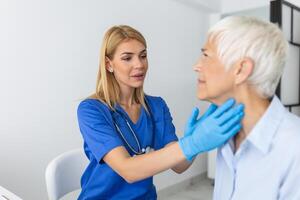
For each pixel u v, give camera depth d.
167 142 1.24
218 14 3.15
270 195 0.71
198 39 3.07
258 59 0.65
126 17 2.33
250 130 0.74
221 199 0.83
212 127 0.69
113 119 1.11
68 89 2.00
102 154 0.96
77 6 2.01
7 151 1.73
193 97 3.04
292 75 2.64
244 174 0.75
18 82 1.75
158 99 1.32
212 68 0.69
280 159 0.70
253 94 0.70
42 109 1.88
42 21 1.83
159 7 2.60
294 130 0.70
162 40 2.65
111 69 1.16
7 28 1.68
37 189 1.89
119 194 1.08
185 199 2.69
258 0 2.90
